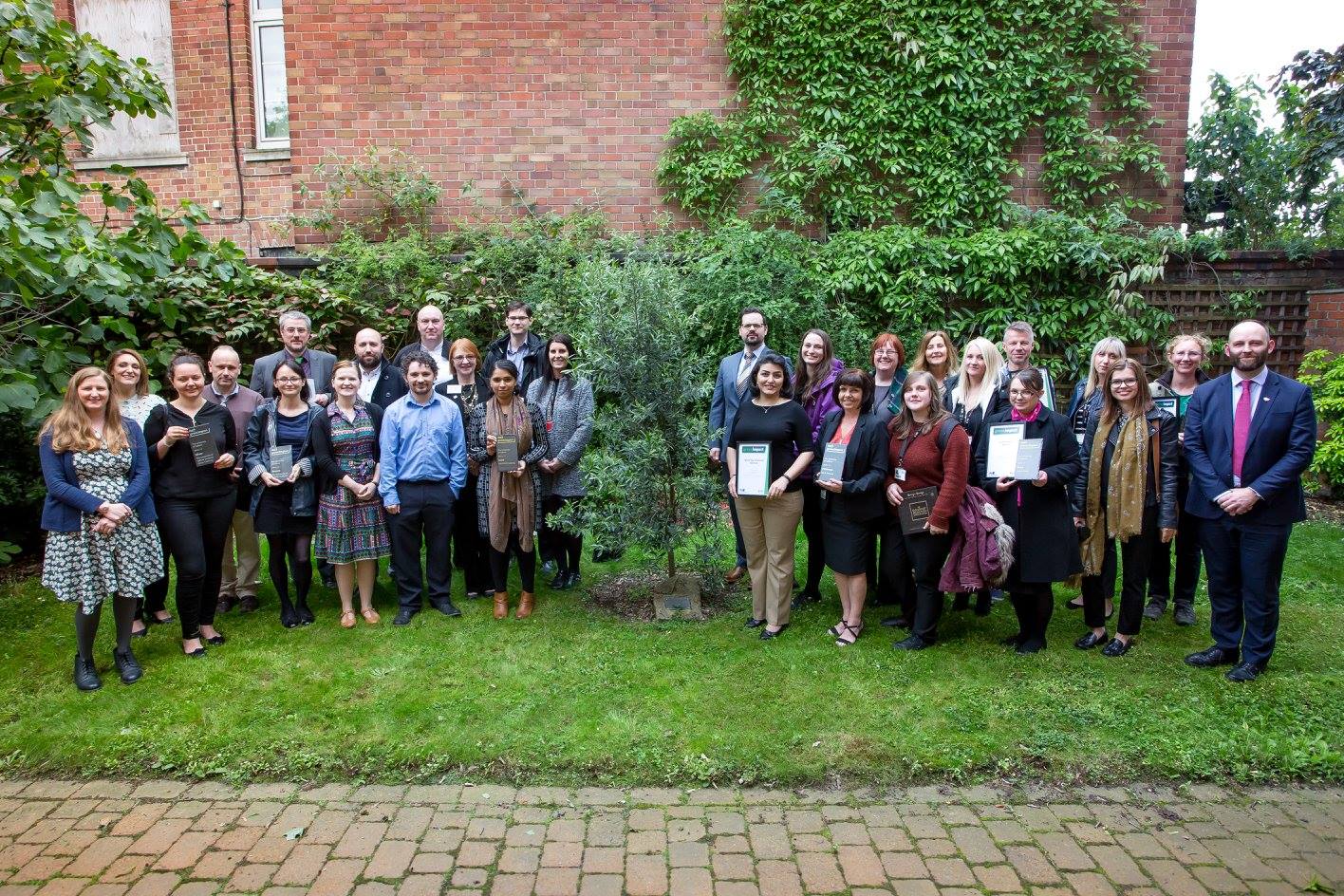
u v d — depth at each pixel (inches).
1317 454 291.3
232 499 187.8
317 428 193.0
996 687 162.9
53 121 227.6
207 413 185.2
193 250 249.9
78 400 163.0
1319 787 134.6
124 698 162.2
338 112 341.4
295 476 191.2
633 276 198.4
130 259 233.6
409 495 200.1
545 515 217.9
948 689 162.2
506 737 145.9
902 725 149.2
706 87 343.6
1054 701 157.0
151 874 114.1
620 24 340.8
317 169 337.1
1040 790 133.6
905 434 179.8
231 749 143.9
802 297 302.8
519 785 135.1
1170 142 343.9
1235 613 171.6
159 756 142.3
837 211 336.8
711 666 173.2
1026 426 171.5
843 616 197.8
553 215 331.3
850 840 121.0
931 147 336.5
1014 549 172.7
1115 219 324.2
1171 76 342.0
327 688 165.0
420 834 122.8
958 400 203.9
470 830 123.6
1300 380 305.4
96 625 167.9
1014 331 204.1
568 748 142.6
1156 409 176.2
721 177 336.2
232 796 132.9
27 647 187.6
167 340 282.4
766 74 337.7
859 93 337.7
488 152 343.0
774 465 185.0
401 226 342.0
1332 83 353.1
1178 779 136.0
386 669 173.2
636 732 147.3
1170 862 116.0
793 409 187.3
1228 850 118.5
